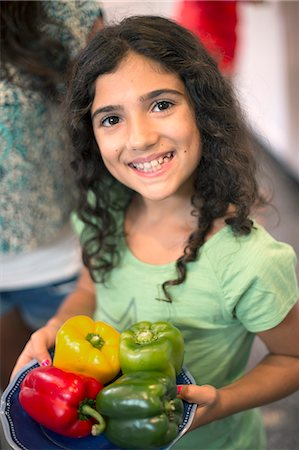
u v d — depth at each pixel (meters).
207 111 0.93
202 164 0.98
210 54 0.99
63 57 1.28
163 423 0.75
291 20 2.88
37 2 1.23
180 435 0.77
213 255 0.96
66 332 0.89
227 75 1.08
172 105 0.88
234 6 2.15
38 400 0.80
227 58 1.70
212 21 2.12
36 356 0.95
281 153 3.46
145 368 0.82
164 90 0.87
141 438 0.75
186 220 1.02
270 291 0.92
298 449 1.59
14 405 0.85
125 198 1.14
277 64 3.23
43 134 1.28
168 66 0.88
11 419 0.82
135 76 0.87
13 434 0.79
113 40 0.89
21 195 1.28
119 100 0.87
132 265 1.06
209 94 0.93
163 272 1.01
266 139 1.33
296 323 0.96
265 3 2.79
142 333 0.86
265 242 0.94
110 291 1.09
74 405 0.79
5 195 1.27
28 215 1.31
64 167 1.33
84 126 1.00
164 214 1.03
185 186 1.00
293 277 0.96
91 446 0.81
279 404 1.75
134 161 0.89
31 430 0.82
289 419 1.69
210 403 0.84
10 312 1.51
